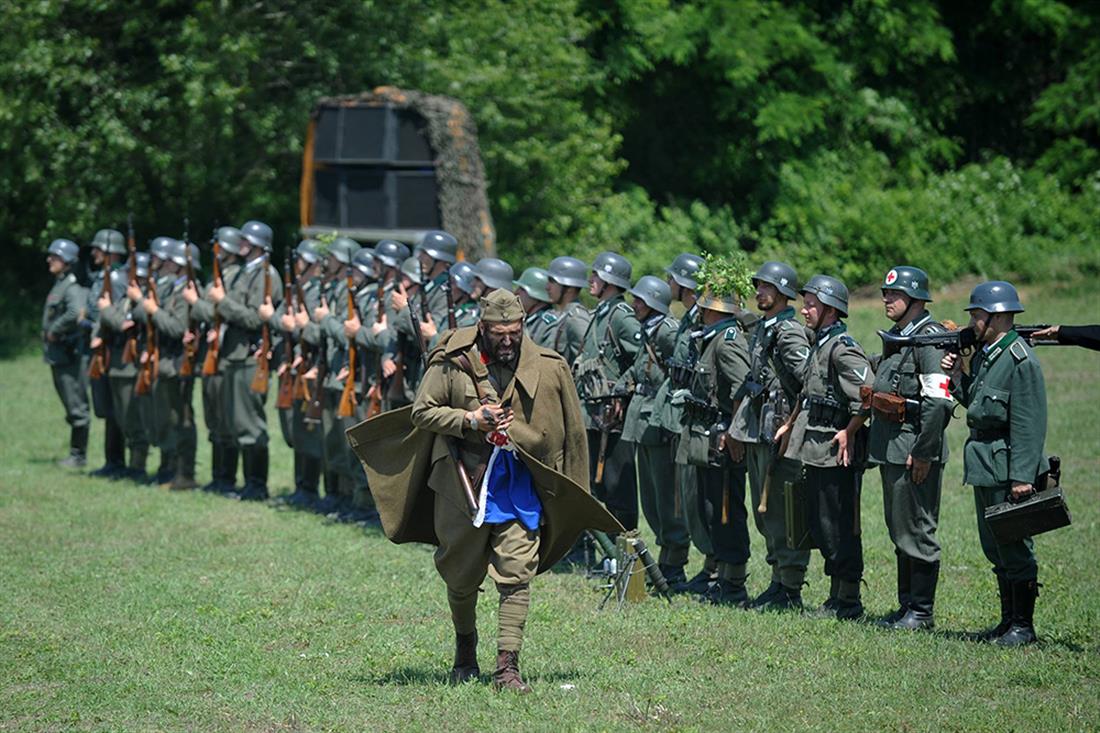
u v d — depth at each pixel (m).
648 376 22.12
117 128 53.94
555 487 15.15
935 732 14.06
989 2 75.19
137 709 15.23
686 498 21.00
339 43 57.19
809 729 14.18
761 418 19.91
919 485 18.38
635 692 15.52
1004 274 65.12
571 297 23.72
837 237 67.06
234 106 54.62
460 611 15.67
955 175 70.88
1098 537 24.34
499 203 59.91
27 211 61.88
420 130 50.03
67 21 56.06
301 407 28.36
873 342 50.25
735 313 20.55
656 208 69.31
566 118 61.00
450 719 14.48
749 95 67.06
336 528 26.45
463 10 61.28
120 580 21.98
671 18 65.19
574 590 21.52
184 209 61.22
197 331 30.02
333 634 18.64
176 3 57.22
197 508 28.44
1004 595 17.81
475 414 14.80
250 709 15.12
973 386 17.52
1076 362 46.06
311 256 28.47
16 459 34.62
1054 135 77.06
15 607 20.16
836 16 70.75
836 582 19.64
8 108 52.97
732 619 19.27
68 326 32.88
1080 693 15.38
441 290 24.95
